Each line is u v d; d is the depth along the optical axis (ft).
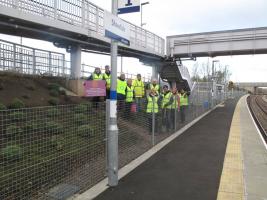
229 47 98.89
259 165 27.71
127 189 21.35
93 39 53.06
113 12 22.74
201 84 108.78
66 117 25.95
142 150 32.81
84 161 25.25
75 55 55.31
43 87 41.37
